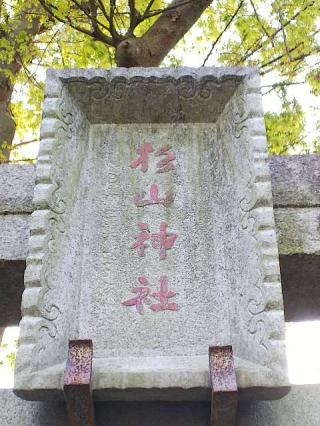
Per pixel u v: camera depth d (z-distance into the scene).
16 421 3.32
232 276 3.47
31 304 3.14
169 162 4.01
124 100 4.12
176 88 4.08
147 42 5.93
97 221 3.74
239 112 3.96
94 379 2.84
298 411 3.37
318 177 4.23
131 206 3.81
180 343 3.29
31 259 3.30
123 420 3.21
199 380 2.83
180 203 3.82
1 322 4.57
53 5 6.17
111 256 3.60
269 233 3.36
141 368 2.92
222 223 3.71
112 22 5.74
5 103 7.53
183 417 3.22
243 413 3.33
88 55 7.29
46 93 3.96
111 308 3.41
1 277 4.05
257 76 4.03
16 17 7.57
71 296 3.40
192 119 4.17
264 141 3.72
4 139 7.27
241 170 3.75
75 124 4.03
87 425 2.89
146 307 3.41
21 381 2.88
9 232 4.05
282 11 6.61
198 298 3.45
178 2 6.16
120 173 3.96
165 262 3.58
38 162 3.67
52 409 3.35
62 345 3.20
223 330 3.34
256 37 7.02
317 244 3.90
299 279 4.07
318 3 6.57
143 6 7.10
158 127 4.19
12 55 6.88
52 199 3.57
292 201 4.11
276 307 3.11
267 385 2.85
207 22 7.40
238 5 7.11
